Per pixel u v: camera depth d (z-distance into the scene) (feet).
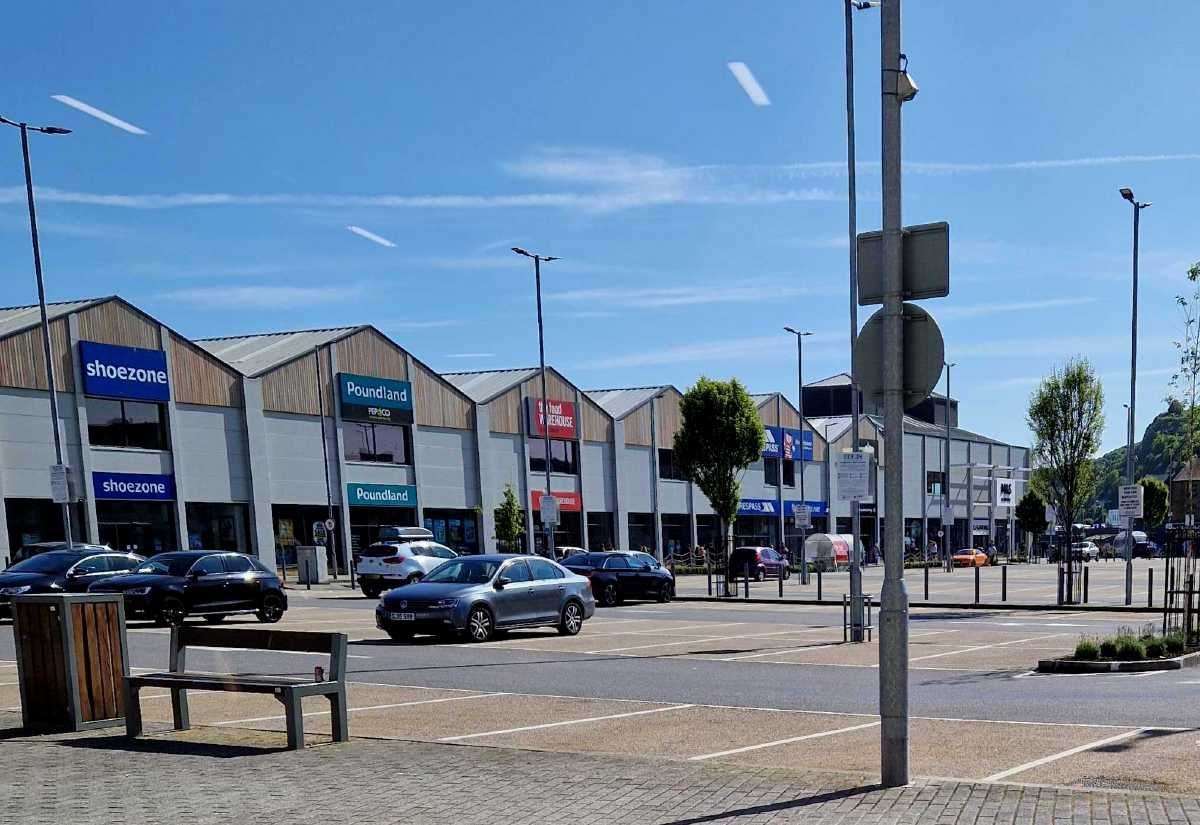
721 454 166.71
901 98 24.23
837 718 35.09
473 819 21.58
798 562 204.64
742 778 24.80
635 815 21.63
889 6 24.16
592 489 190.60
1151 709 35.47
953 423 316.40
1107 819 20.20
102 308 125.39
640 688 43.16
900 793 22.62
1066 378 119.34
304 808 22.66
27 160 102.32
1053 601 105.19
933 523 269.23
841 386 298.15
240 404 139.54
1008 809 21.04
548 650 58.95
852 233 66.28
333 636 30.83
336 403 151.33
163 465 130.52
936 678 44.98
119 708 34.01
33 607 33.24
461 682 45.42
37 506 118.21
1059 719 33.68
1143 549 286.05
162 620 71.97
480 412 171.83
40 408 118.52
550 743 31.01
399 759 27.91
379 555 111.65
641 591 107.55
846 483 64.64
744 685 43.96
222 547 136.77
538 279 149.48
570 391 188.14
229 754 28.78
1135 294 103.76
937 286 23.53
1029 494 276.82
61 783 25.29
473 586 64.18
